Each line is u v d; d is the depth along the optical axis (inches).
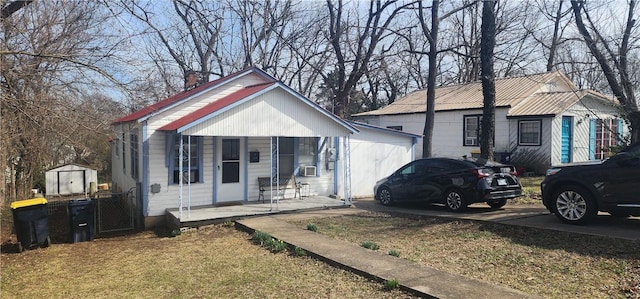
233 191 498.9
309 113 478.9
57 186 805.2
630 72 573.9
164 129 441.4
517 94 811.4
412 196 470.9
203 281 249.4
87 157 967.0
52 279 274.1
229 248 329.7
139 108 410.9
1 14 336.8
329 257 273.6
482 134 551.8
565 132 737.6
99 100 387.2
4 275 286.5
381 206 499.2
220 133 425.7
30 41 392.5
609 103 726.5
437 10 666.2
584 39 552.1
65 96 364.8
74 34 456.4
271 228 376.5
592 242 279.1
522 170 721.6
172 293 231.9
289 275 251.3
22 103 347.3
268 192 514.6
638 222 327.9
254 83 527.2
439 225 373.7
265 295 219.8
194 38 922.7
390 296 208.8
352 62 916.6
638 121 529.7
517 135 758.5
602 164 314.0
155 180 455.8
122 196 561.3
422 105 952.3
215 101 498.0
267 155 518.0
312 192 547.8
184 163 470.0
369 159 602.2
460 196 422.0
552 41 856.9
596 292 203.3
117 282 258.8
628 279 216.4
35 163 625.9
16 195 637.3
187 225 405.4
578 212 326.6
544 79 828.0
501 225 347.3
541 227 322.7
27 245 359.6
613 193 305.1
